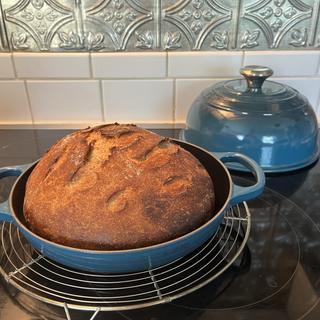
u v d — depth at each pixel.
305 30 0.71
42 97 0.77
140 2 0.68
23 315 0.36
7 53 0.72
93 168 0.39
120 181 0.37
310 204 0.54
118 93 0.77
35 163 0.47
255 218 0.50
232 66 0.74
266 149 0.58
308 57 0.74
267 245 0.45
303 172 0.61
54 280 0.39
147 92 0.77
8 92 0.76
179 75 0.75
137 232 0.35
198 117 0.62
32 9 0.68
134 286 0.38
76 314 0.36
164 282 0.39
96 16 0.69
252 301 0.37
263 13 0.69
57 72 0.74
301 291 0.38
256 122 0.57
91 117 0.80
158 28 0.70
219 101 0.61
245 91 0.61
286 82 0.77
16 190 0.42
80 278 0.40
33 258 0.42
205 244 0.44
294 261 0.42
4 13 0.68
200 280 0.39
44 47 0.72
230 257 0.43
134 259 0.34
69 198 0.37
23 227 0.36
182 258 0.42
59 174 0.39
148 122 0.80
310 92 0.78
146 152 0.41
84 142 0.42
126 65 0.74
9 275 0.39
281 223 0.49
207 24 0.70
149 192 0.37
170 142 0.46
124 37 0.71
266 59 0.74
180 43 0.72
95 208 0.36
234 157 0.51
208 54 0.73
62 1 0.67
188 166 0.42
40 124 0.80
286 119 0.57
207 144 0.60
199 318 0.35
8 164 0.67
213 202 0.42
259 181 0.44
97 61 0.73
